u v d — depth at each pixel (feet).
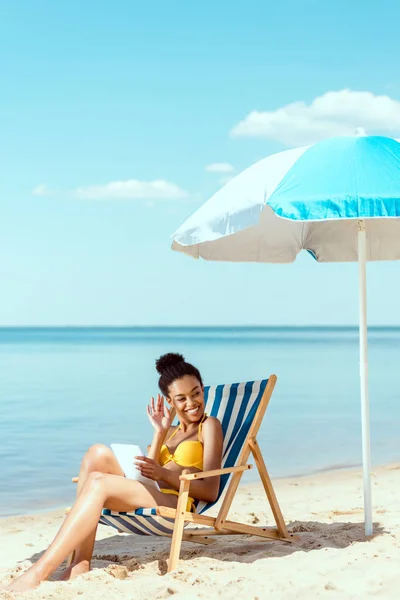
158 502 14.73
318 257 21.24
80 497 14.05
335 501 23.34
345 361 111.96
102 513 14.47
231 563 14.80
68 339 368.27
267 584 13.38
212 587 13.29
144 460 14.60
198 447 15.83
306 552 15.60
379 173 14.49
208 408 17.53
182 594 12.91
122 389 66.39
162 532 15.05
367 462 17.04
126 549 17.62
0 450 35.01
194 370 16.11
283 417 46.68
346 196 13.85
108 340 335.88
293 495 25.17
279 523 16.96
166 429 15.64
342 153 15.20
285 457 33.47
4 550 18.38
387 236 20.94
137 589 13.30
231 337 382.63
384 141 15.90
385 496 24.06
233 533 16.75
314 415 47.65
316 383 71.26
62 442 37.27
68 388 67.67
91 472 14.97
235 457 16.20
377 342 239.91
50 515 23.26
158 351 173.99
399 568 13.98
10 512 23.84
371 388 65.72
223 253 19.72
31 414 48.39
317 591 12.91
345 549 15.66
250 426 16.47
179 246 18.70
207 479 15.37
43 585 13.05
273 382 16.71
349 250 21.21
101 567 15.19
